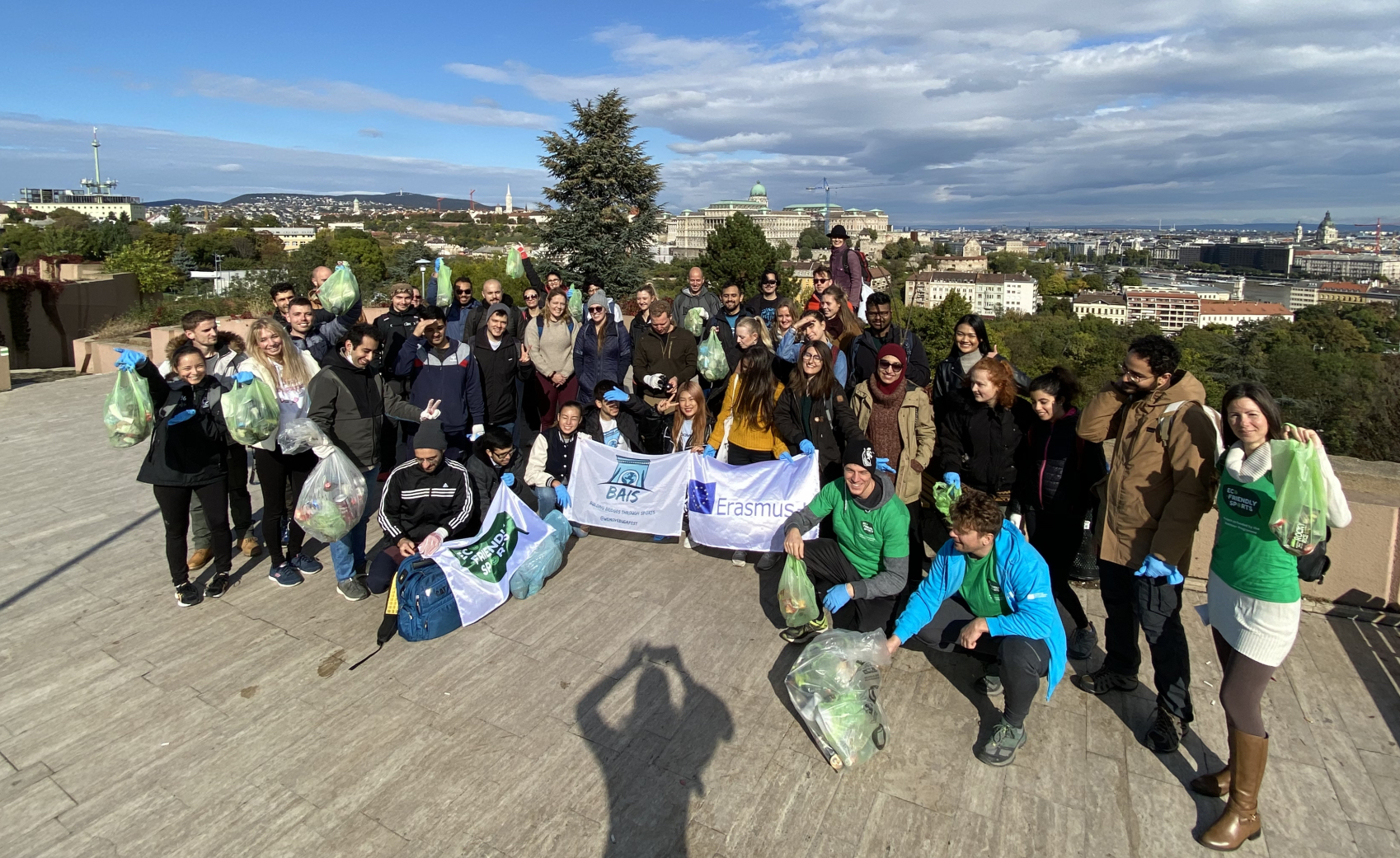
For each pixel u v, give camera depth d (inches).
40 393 499.8
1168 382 150.9
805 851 126.2
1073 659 181.2
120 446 188.7
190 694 168.7
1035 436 176.4
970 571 157.9
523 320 357.1
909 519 189.6
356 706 163.9
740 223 1493.6
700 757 148.2
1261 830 131.0
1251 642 124.6
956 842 128.0
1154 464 149.3
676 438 260.8
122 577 226.5
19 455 353.7
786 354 254.2
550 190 1081.4
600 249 1061.8
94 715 161.8
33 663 180.9
